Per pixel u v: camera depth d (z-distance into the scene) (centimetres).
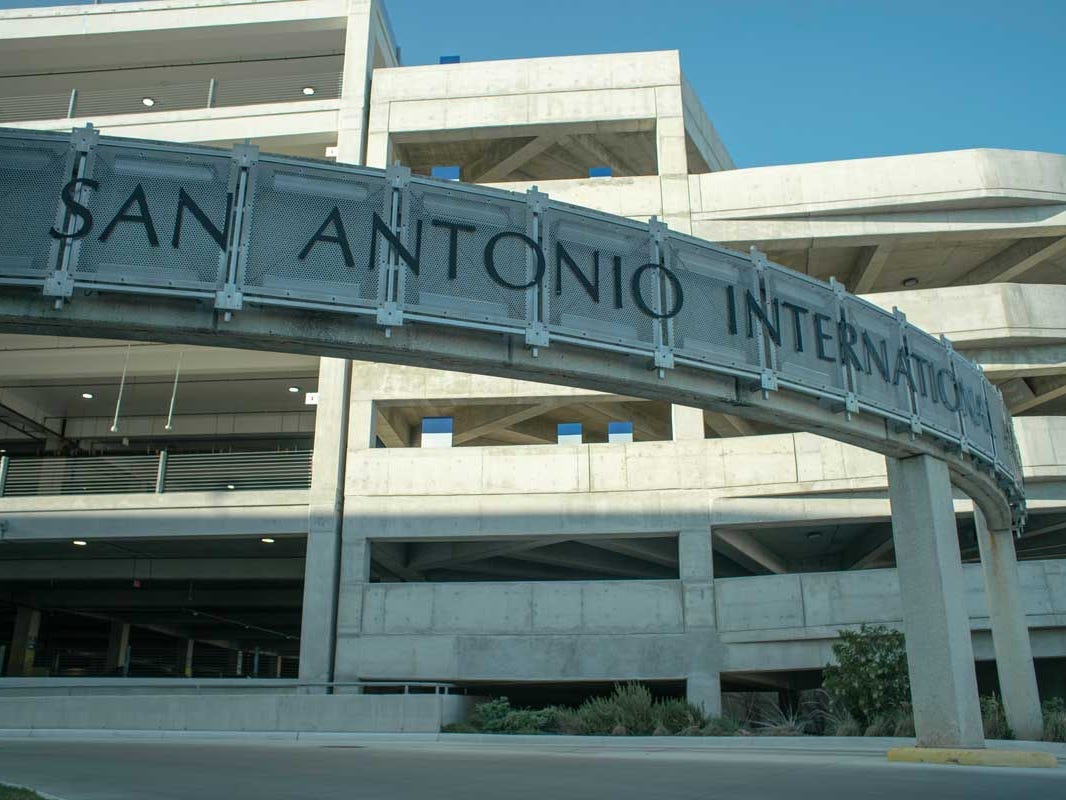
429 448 2439
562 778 906
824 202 2589
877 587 2138
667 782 866
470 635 2278
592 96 2730
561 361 1011
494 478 2403
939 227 2592
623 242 1076
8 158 893
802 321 1195
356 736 1822
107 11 2866
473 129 2722
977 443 1398
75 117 2802
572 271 1027
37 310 875
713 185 2636
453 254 973
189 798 730
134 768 1000
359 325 941
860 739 1552
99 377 2981
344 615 2311
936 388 1345
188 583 3225
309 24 2847
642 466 2386
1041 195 2562
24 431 3334
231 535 2417
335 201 953
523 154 2892
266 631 4378
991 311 2441
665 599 2275
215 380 3070
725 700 2828
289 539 2622
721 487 2342
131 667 4462
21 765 1032
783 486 2295
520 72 2762
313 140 2766
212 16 2850
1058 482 2197
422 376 2509
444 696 1953
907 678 1730
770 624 2195
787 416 1159
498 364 986
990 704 1734
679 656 2228
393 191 973
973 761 1096
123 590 3362
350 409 2500
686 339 1073
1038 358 2477
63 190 889
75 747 1391
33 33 2853
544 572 3216
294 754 1252
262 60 3022
